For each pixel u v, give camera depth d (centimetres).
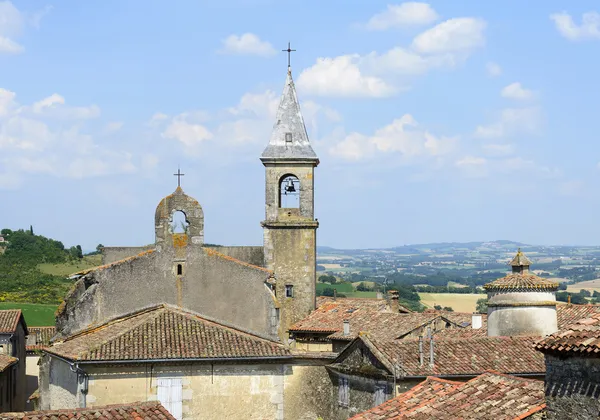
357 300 6925
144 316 4512
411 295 13675
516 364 3919
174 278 4697
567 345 2239
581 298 12888
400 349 3947
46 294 11150
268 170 6612
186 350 4181
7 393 6381
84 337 4412
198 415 4175
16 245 12662
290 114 6694
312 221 6581
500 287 4575
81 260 13138
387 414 2939
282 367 4325
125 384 4069
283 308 6550
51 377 4600
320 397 4372
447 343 4031
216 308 4722
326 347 6234
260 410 4281
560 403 2273
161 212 4712
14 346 6912
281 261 6575
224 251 6125
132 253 5053
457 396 2898
